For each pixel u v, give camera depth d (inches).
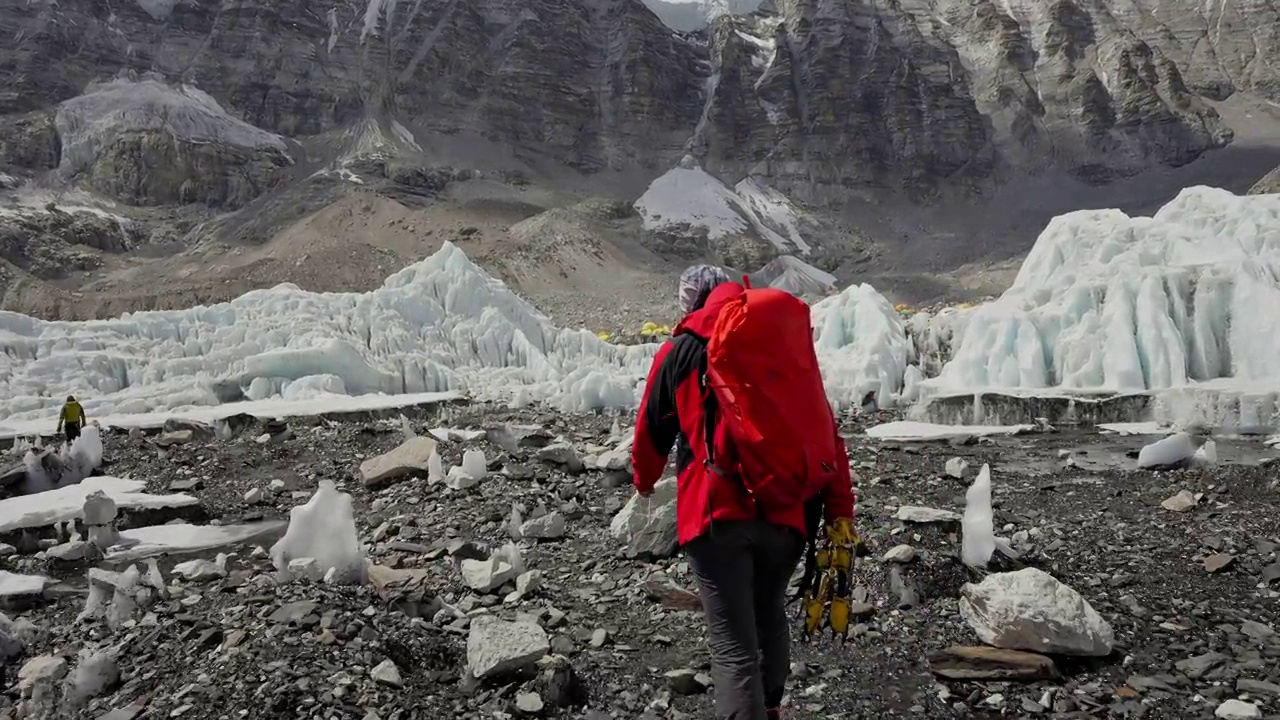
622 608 205.5
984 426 596.1
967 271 3853.3
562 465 366.9
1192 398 560.1
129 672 169.9
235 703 150.6
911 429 578.2
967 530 228.5
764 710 117.5
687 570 229.1
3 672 180.4
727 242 4210.1
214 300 2741.1
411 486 347.9
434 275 1053.8
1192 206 749.3
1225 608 201.8
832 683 166.7
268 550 273.7
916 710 156.3
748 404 115.3
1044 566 231.9
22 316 809.5
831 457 118.5
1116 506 309.6
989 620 182.7
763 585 126.5
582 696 160.2
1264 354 602.9
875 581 214.4
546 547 258.5
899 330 840.3
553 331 1088.2
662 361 126.1
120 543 287.7
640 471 133.3
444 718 150.8
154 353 832.9
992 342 699.4
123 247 3722.9
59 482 393.7
